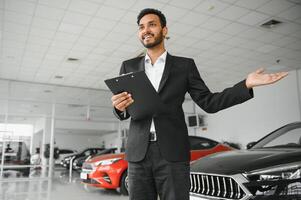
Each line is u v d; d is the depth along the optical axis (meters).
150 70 1.18
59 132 21.05
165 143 1.05
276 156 2.01
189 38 5.70
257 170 1.85
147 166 1.07
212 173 1.98
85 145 22.70
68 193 5.07
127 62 1.27
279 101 8.13
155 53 1.20
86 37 5.61
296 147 2.47
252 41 5.87
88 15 4.72
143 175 1.08
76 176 9.15
